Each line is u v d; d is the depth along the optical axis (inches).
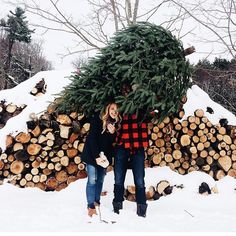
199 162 222.5
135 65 178.4
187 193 201.2
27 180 205.3
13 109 222.7
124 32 188.5
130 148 162.6
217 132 228.7
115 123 162.6
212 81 558.6
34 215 152.6
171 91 177.0
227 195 207.2
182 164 220.2
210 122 226.4
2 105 224.1
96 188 160.1
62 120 209.2
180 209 179.9
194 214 167.2
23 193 195.8
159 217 159.2
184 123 220.7
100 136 158.6
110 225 143.0
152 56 180.5
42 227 135.4
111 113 159.3
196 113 223.6
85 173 211.3
